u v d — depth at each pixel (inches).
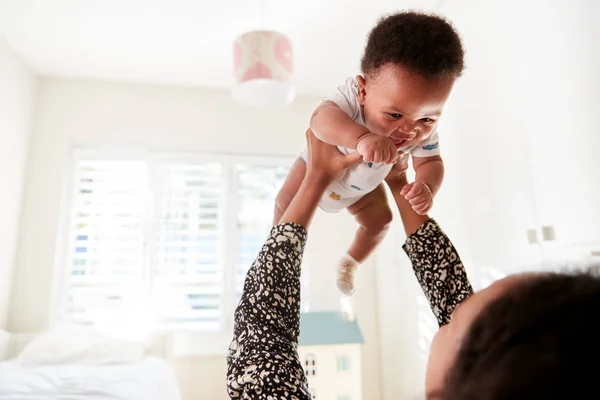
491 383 7.9
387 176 28.5
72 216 116.8
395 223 103.0
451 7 72.8
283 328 17.8
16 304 107.0
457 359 9.5
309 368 92.1
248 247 121.8
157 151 123.6
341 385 92.2
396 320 102.4
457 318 11.3
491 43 61.0
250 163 127.3
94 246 116.0
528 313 8.8
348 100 27.1
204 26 96.3
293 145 127.1
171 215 120.1
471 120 66.6
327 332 96.9
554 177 48.1
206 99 125.7
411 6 82.8
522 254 53.8
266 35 77.0
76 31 98.0
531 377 7.6
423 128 24.6
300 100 130.0
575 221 44.7
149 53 107.3
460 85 70.3
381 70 23.3
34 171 113.8
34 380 72.7
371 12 91.4
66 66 113.3
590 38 42.8
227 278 118.6
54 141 116.3
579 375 7.4
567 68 46.1
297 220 21.0
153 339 111.4
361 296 120.3
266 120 127.3
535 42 51.5
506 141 57.4
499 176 59.1
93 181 119.6
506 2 57.1
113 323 111.9
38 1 87.7
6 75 102.4
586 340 7.9
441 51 22.0
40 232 111.3
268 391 15.2
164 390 82.1
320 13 91.7
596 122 42.0
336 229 123.5
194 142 122.9
